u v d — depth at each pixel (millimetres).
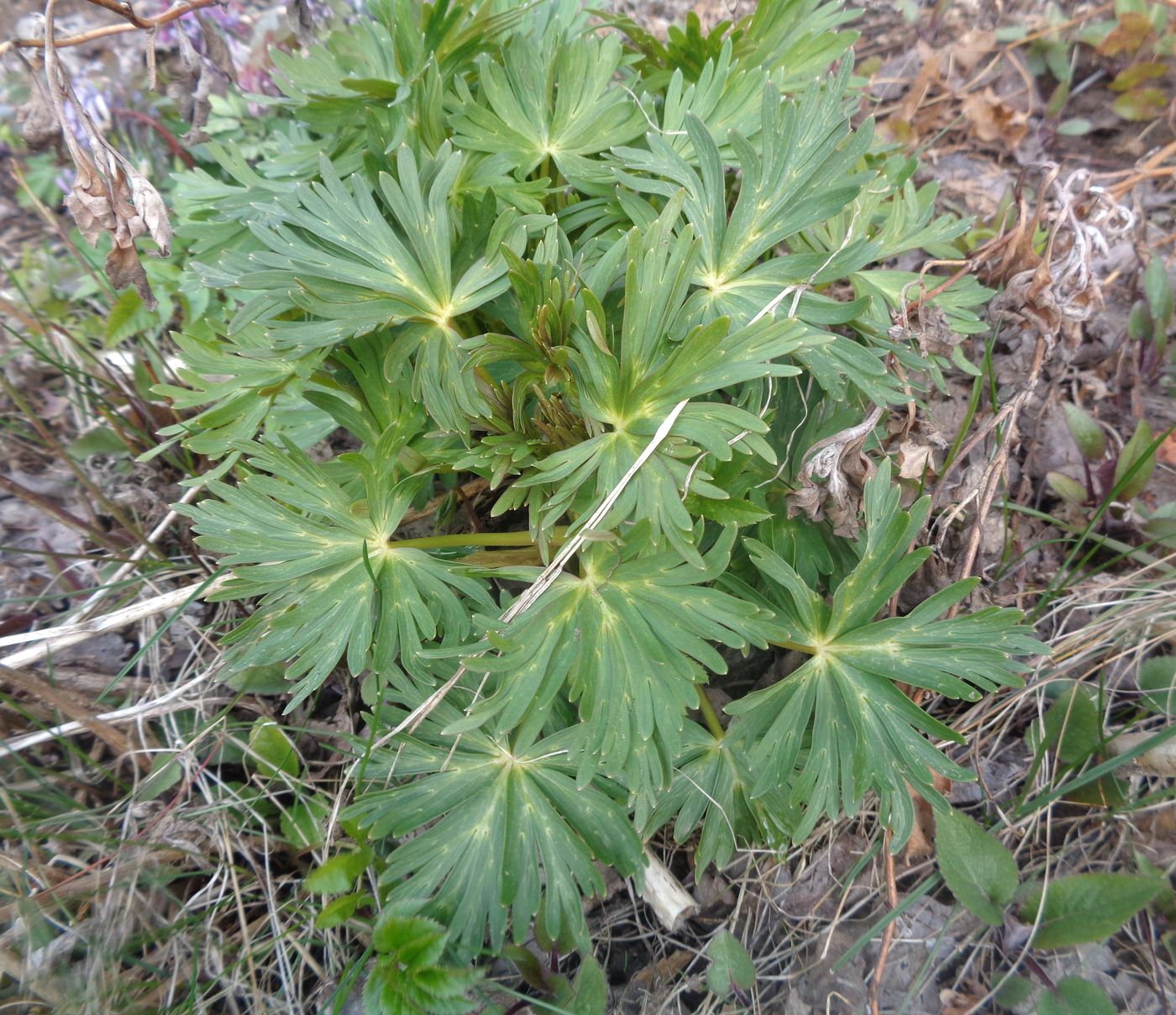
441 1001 284
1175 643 379
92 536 428
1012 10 594
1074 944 309
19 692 392
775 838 330
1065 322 364
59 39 318
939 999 321
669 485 291
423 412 340
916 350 356
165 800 376
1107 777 345
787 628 320
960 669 309
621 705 300
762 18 399
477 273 328
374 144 370
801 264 322
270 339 314
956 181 542
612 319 340
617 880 362
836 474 323
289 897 365
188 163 572
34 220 591
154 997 330
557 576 307
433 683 317
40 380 515
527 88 381
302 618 315
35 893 335
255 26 579
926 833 354
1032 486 435
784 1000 329
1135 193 518
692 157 374
